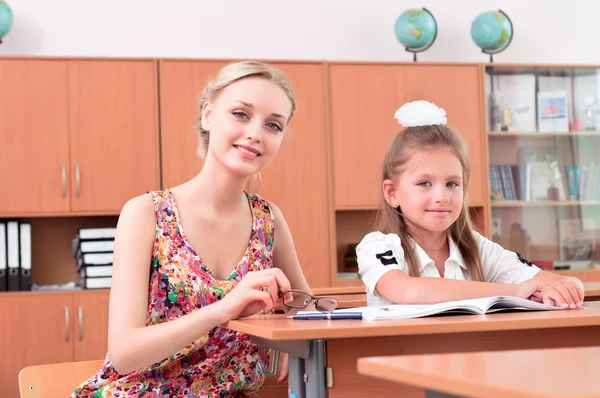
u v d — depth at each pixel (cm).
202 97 173
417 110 193
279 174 439
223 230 167
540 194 468
